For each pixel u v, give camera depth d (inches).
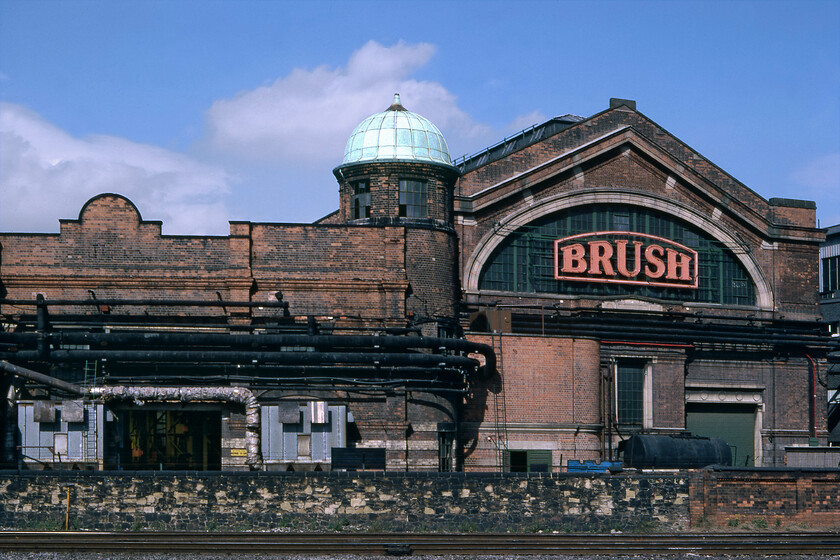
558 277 1942.7
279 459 1553.9
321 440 1566.2
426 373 1632.6
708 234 2085.4
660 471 1449.3
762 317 2101.4
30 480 1196.5
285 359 1560.0
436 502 1238.3
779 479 1325.0
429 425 1625.2
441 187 1726.1
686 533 1248.8
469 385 1744.6
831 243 2812.5
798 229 2142.0
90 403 1523.1
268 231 1636.3
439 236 1700.3
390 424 1600.6
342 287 1640.0
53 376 1557.6
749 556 1087.0
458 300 1824.6
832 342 2110.0
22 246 1585.9
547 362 1796.3
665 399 1964.8
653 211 2046.0
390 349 1620.3
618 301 1971.0
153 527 1198.3
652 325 1966.0
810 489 1332.4
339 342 1569.9
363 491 1229.1
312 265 1640.0
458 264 1850.4
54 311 1581.0
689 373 2031.3
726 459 1711.4
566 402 1797.5
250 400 1545.3
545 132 2226.9
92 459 1518.2
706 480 1306.6
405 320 1646.2
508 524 1250.0
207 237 1615.4
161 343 1541.6
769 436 2076.8
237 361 1551.4
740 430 2076.8
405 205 1700.3
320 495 1223.5
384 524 1225.4
